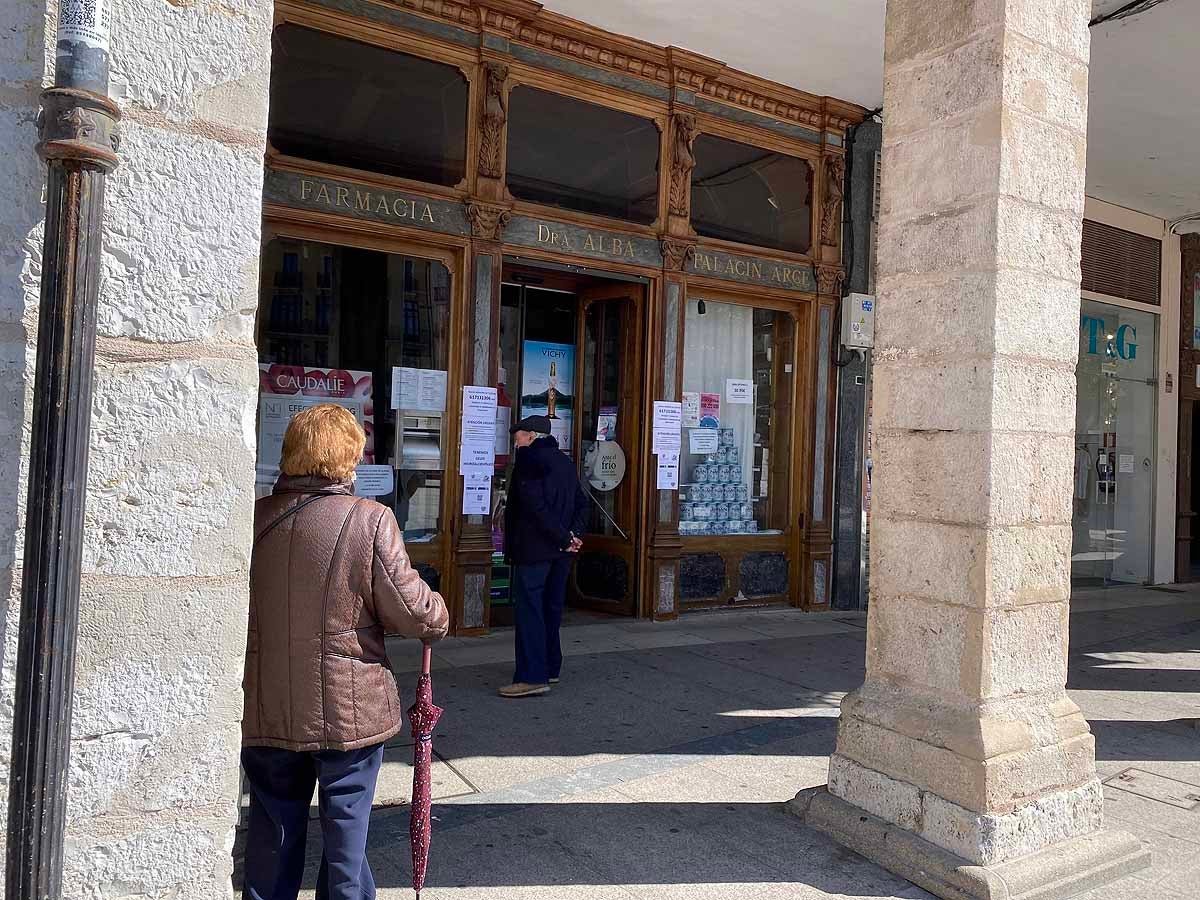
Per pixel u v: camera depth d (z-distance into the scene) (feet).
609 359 27.94
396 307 22.98
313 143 21.53
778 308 30.27
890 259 13.26
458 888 10.93
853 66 27.20
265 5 6.82
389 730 8.41
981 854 11.19
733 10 23.82
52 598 5.18
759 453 30.40
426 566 23.47
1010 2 11.89
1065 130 12.59
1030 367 12.20
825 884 11.44
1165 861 12.50
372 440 22.76
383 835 12.32
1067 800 12.07
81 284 5.24
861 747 12.96
